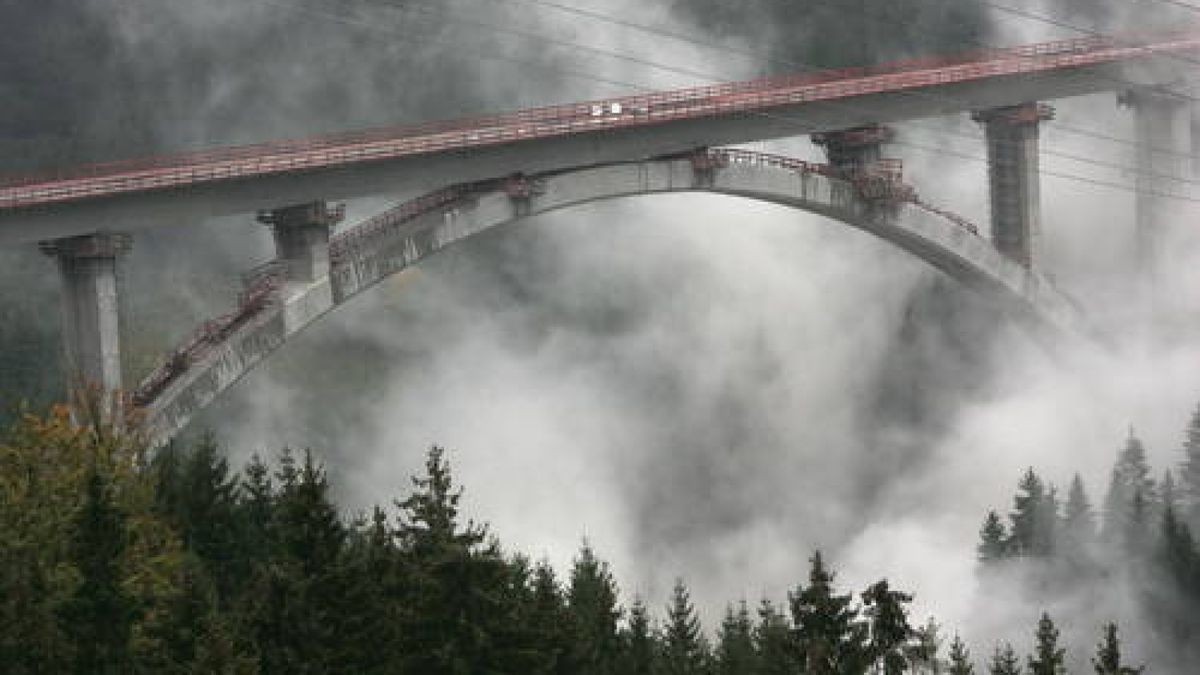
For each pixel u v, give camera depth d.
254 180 165.50
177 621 96.00
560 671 108.69
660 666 128.88
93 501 97.81
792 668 116.31
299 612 95.31
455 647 99.31
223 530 134.62
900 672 95.81
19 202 152.75
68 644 94.69
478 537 102.81
